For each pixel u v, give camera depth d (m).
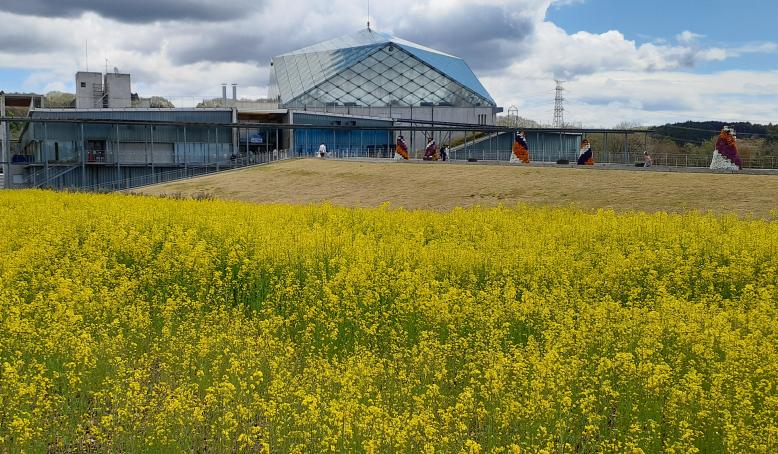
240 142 86.00
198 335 10.52
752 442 7.30
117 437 7.45
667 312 11.62
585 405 8.00
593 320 11.20
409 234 21.20
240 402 8.05
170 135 74.75
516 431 7.66
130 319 11.53
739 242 17.69
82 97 90.56
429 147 63.03
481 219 23.61
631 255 16.38
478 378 9.40
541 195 35.34
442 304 11.60
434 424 7.56
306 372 9.13
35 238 17.58
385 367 10.05
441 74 103.25
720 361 9.79
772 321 11.25
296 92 99.75
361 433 7.30
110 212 23.89
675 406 7.88
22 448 7.19
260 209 26.58
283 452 7.27
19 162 69.56
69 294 11.94
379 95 99.69
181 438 7.45
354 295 12.60
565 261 15.71
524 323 11.59
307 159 68.19
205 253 15.69
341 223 23.06
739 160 38.12
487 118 103.75
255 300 13.65
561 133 81.38
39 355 9.68
